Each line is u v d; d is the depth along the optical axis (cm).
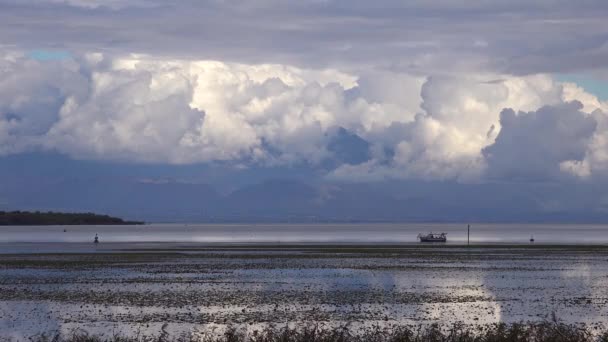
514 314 5138
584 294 6294
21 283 6962
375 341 3675
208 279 7419
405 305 5494
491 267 9244
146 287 6619
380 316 4953
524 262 10275
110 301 5628
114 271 8388
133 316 4900
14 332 4350
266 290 6394
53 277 7600
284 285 6838
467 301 5762
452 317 4972
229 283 7006
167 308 5262
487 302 5719
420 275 7988
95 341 3722
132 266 9194
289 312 5084
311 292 6259
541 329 3428
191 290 6388
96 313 5028
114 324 4594
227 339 3659
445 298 5925
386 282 7169
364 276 7806
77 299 5747
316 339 3362
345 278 7569
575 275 8119
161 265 9394
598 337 3891
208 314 4984
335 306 5397
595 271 8700
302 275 7925
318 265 9456
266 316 4900
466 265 9569
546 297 6059
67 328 4462
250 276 7775
